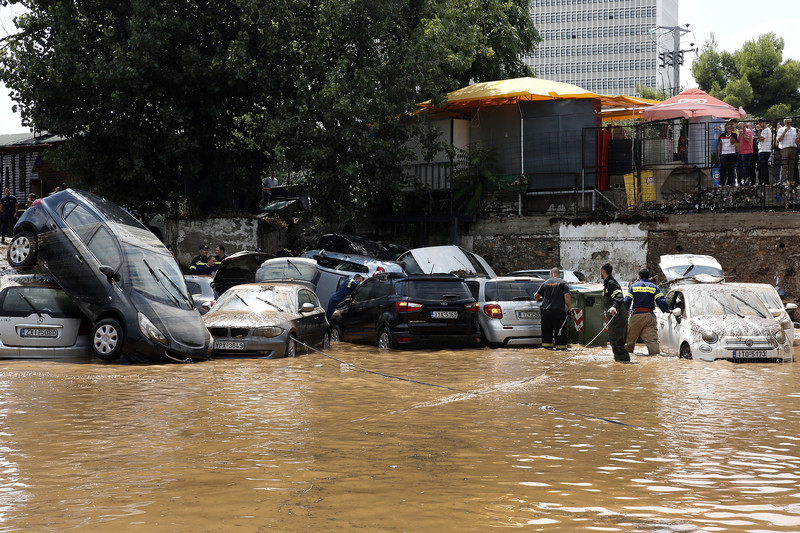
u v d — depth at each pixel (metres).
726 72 48.62
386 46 26.44
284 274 19.84
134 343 12.45
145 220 28.00
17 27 24.58
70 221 13.37
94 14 24.81
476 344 15.74
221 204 28.12
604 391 9.66
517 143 27.45
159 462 5.49
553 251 26.09
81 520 4.04
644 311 14.72
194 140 24.86
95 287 12.81
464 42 27.58
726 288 14.98
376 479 4.98
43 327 12.93
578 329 17.05
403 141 27.75
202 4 25.27
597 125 27.52
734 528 3.93
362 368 12.18
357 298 17.39
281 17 24.20
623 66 147.12
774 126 24.84
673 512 4.23
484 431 6.82
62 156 25.08
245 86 25.44
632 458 5.69
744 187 23.88
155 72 23.64
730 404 8.59
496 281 16.94
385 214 29.03
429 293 15.54
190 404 8.38
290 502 4.40
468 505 4.34
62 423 7.12
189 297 13.62
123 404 8.34
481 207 27.53
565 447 6.11
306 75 25.69
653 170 25.56
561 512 4.21
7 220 26.50
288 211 29.55
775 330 13.51
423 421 7.34
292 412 7.86
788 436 6.64
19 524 3.98
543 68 151.75
